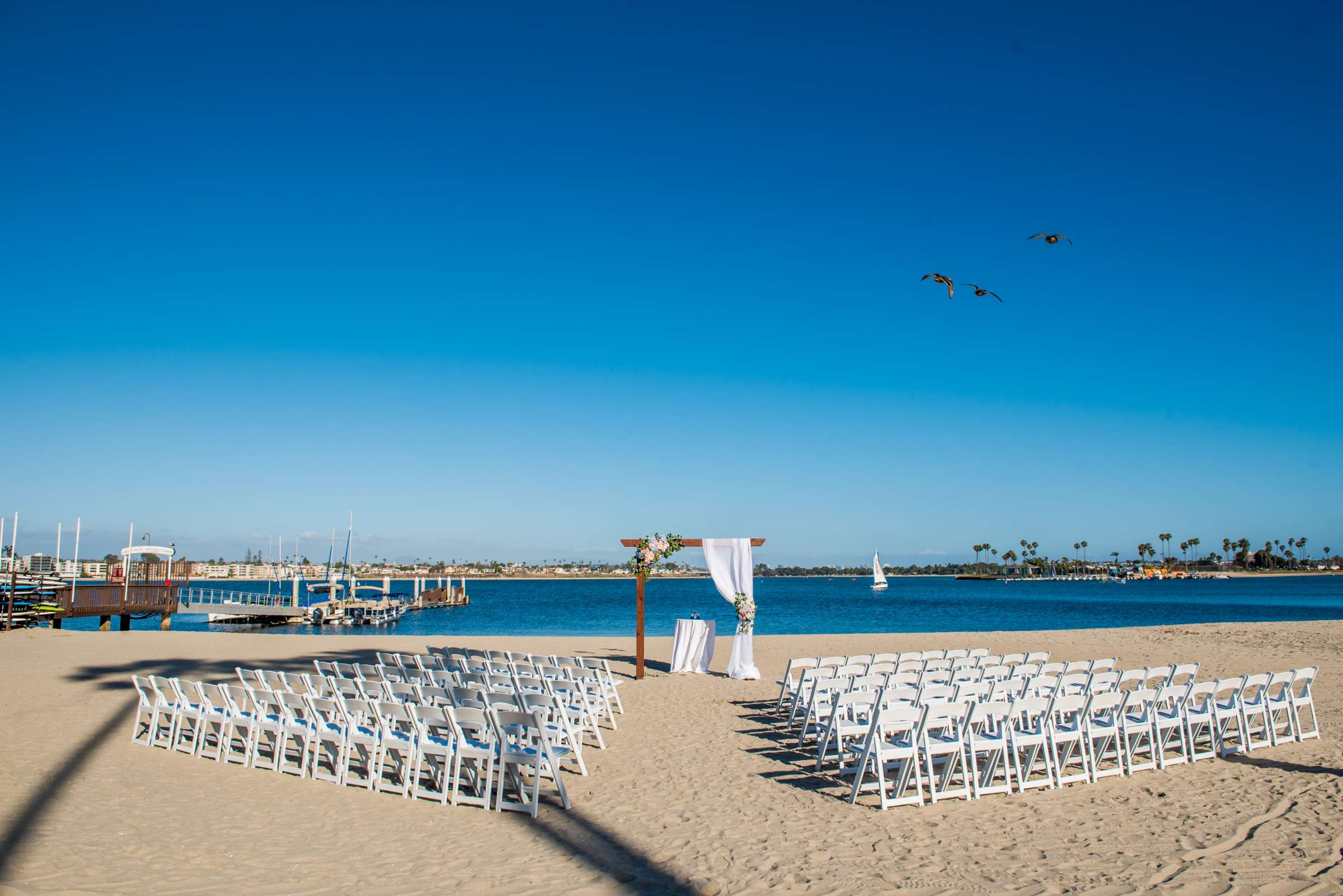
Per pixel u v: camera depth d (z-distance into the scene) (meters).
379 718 6.82
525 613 51.78
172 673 14.20
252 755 7.61
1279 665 15.62
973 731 7.79
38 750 8.20
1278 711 10.41
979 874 4.80
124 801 6.41
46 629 23.00
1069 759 7.28
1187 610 51.84
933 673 8.70
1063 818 5.96
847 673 9.00
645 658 17.62
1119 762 7.32
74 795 6.54
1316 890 4.47
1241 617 42.69
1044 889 4.56
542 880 4.77
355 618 40.44
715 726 9.88
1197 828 5.66
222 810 6.20
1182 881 4.64
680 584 173.75
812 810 6.27
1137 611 51.34
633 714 10.72
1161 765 7.52
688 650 15.09
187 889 4.55
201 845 5.37
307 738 7.25
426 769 7.33
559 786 6.32
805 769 7.65
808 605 67.25
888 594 95.69
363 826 5.82
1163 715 8.20
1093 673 8.85
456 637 22.41
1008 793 6.68
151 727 8.47
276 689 8.84
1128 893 4.48
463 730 7.17
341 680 7.83
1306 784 6.84
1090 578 172.38
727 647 20.55
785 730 9.60
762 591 113.25
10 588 26.66
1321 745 8.41
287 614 39.44
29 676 13.62
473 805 6.38
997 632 25.30
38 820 5.82
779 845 5.41
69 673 14.04
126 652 17.47
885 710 6.65
